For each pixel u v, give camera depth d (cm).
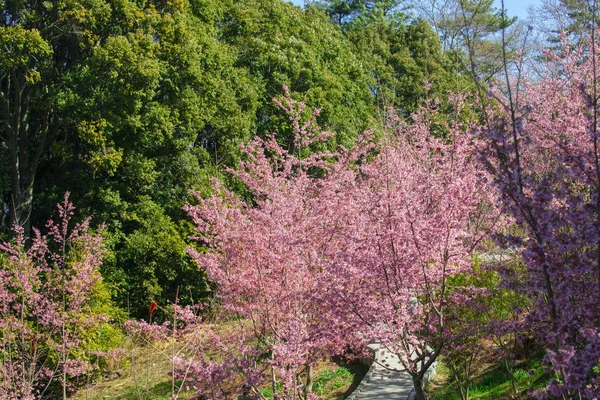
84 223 1337
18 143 1900
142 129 1762
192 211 1029
